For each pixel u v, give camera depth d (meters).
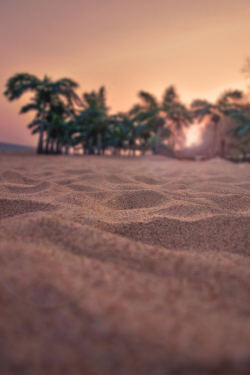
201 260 1.28
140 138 45.03
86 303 0.90
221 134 41.19
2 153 20.08
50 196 2.43
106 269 1.16
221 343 0.75
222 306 0.95
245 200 2.57
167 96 32.34
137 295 0.98
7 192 2.66
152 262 1.23
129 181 3.83
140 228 1.81
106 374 0.65
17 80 25.34
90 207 2.20
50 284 0.98
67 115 31.19
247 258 1.44
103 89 40.03
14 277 1.00
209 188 3.22
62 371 0.66
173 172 6.41
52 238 1.40
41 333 0.77
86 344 0.74
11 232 1.42
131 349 0.72
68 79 26.41
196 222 1.87
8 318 0.81
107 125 34.00
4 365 0.66
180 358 0.69
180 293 1.02
